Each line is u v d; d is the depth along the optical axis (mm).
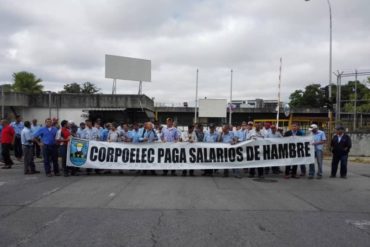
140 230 6562
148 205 8570
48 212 7863
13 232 6422
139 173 14320
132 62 39406
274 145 13828
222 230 6605
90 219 7305
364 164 19234
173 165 13797
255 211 8102
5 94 29375
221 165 13766
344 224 7164
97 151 13789
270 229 6719
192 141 13859
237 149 13797
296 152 13742
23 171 14695
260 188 11156
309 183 12383
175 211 8000
